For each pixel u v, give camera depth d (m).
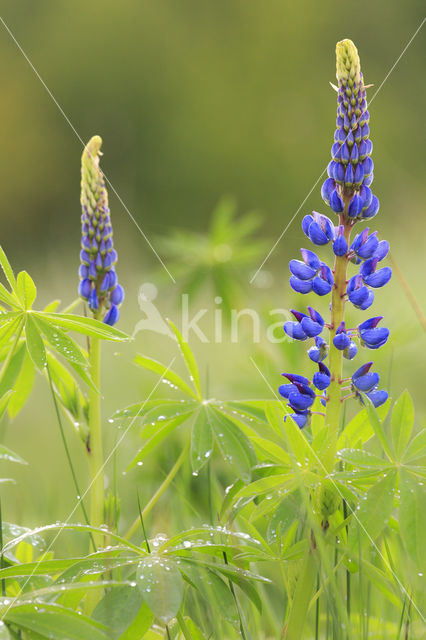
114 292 4.41
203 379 9.01
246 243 9.76
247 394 6.92
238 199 33.50
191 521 5.20
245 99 35.78
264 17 36.56
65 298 15.58
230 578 3.47
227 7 37.44
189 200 34.34
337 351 3.64
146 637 3.72
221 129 34.91
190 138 34.88
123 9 37.12
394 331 7.15
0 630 2.94
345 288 3.69
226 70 36.66
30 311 3.96
